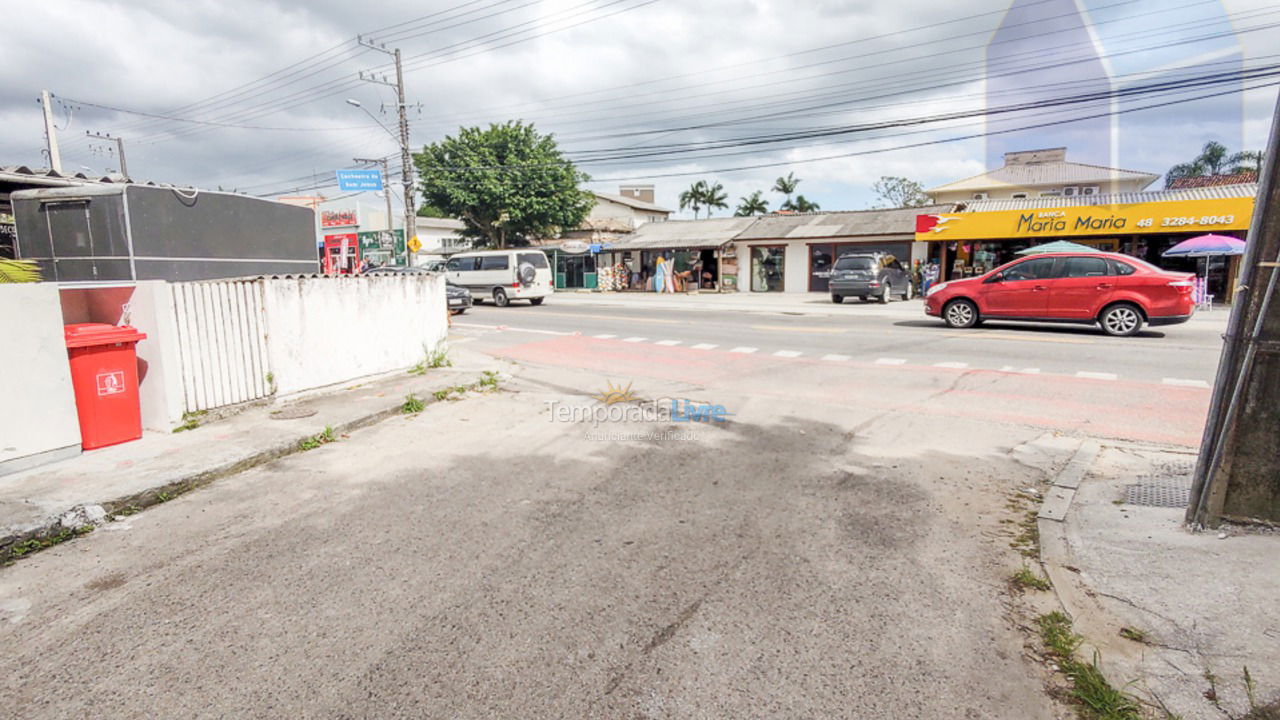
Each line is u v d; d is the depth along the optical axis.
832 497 4.75
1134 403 7.63
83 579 3.66
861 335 13.84
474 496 4.84
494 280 23.52
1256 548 3.46
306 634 3.06
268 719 2.52
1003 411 7.37
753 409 7.61
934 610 3.21
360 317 8.91
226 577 3.64
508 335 15.16
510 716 2.51
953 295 14.41
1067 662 2.77
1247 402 3.58
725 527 4.23
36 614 3.30
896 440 6.27
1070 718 2.47
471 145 37.31
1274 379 3.50
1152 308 12.27
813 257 29.59
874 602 3.29
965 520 4.31
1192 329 13.73
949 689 2.64
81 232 8.12
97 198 7.95
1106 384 8.62
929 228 24.36
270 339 7.62
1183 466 5.21
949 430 6.62
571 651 2.91
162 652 2.95
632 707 2.55
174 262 8.42
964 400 7.93
